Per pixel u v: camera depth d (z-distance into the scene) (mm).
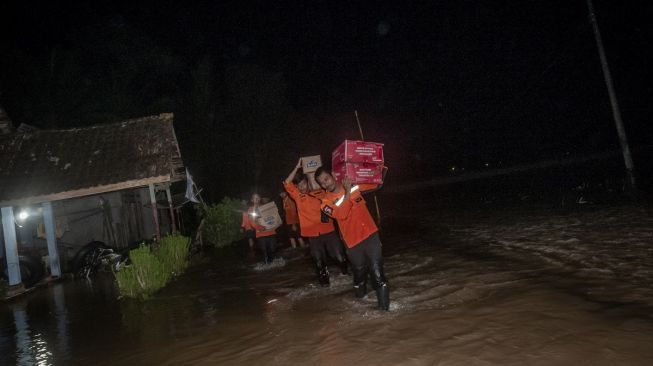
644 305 4828
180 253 11531
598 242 8078
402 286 6895
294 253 12031
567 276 6289
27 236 15891
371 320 5508
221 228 16781
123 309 8250
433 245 10359
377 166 7035
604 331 4301
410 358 4297
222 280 9594
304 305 6660
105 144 15516
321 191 7652
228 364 4824
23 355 6246
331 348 4812
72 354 6004
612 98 15016
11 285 11969
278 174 40312
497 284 6348
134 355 5582
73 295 10750
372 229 5859
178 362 5129
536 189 22219
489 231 11266
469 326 4887
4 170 14586
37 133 16375
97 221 17234
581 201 14367
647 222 9281
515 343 4297
